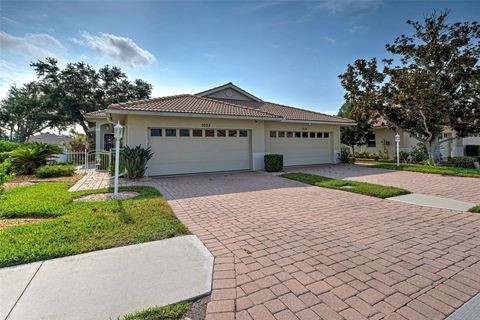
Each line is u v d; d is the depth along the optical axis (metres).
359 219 4.90
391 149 20.05
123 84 30.52
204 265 3.01
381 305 2.26
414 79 13.68
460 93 14.50
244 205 6.04
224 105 13.03
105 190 7.46
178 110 10.34
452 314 2.14
